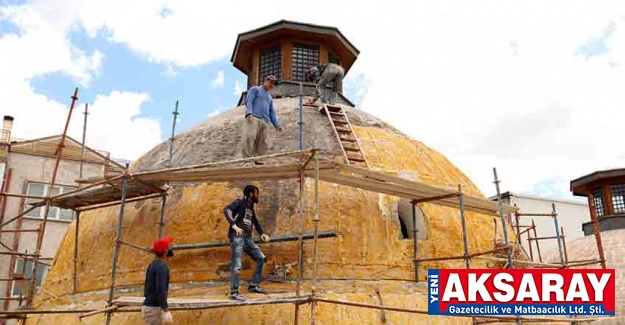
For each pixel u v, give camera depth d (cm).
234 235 845
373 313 898
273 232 962
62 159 2645
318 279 923
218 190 1035
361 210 1014
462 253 1062
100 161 2672
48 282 1180
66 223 2542
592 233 2262
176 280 941
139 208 1092
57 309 1050
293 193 1016
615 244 1998
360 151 1112
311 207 991
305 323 847
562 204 2916
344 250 961
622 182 2233
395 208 1058
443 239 1059
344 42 1566
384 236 1005
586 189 2336
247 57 1636
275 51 1567
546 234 2817
